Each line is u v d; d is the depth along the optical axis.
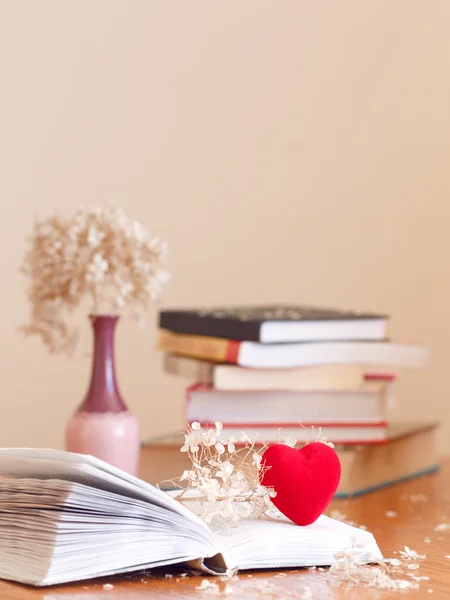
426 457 1.40
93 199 1.90
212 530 0.94
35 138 1.87
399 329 2.02
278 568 0.93
